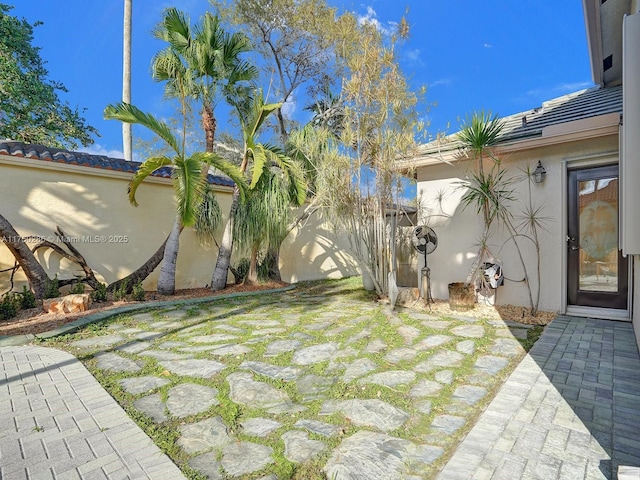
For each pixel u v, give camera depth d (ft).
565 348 13.32
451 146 22.49
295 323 18.30
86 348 14.39
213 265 32.07
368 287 30.89
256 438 7.98
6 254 22.11
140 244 27.76
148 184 28.27
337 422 8.64
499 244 21.49
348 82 19.93
